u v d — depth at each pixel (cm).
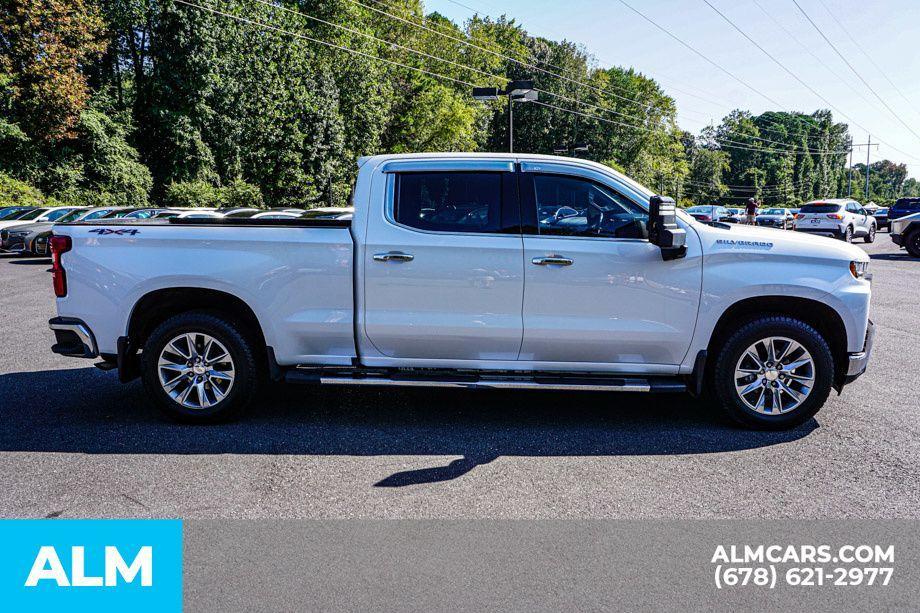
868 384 636
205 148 3734
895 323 944
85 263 502
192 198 3541
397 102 5284
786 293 489
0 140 3058
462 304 491
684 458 447
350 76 4759
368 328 496
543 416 538
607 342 494
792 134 15000
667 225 462
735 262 490
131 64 3959
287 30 4200
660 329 491
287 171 4222
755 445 472
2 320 978
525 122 7288
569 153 7319
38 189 3184
